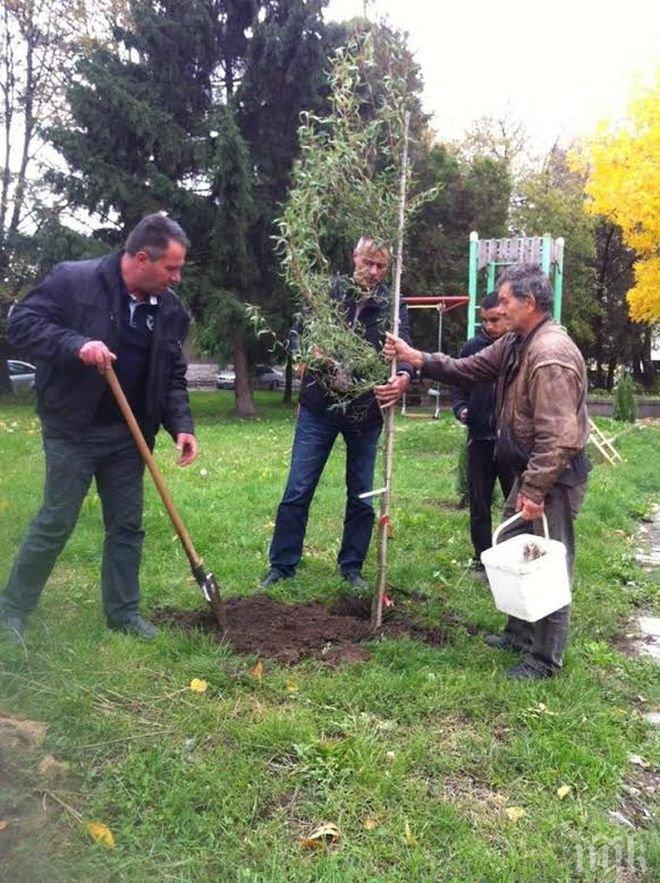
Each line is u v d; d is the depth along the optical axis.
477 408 4.98
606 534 6.73
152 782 2.57
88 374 3.42
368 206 3.72
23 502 6.34
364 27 3.61
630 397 17.20
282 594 4.52
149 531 5.69
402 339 4.22
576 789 2.76
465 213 23.73
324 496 7.39
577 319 28.42
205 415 21.61
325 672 3.48
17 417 15.54
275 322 19.39
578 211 27.89
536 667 3.59
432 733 3.04
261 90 20.28
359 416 4.52
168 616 4.10
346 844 2.37
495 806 2.63
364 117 3.90
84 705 2.99
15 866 2.13
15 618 3.59
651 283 18.20
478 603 4.58
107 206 19.28
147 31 19.39
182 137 19.36
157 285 3.44
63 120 22.27
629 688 3.66
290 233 3.66
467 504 7.41
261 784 2.61
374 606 4.06
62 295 3.39
